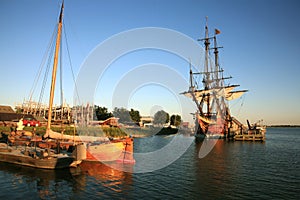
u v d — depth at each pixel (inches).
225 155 1461.6
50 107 998.4
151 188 694.5
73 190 653.3
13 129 1583.4
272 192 677.3
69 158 864.3
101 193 637.9
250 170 974.4
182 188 701.3
